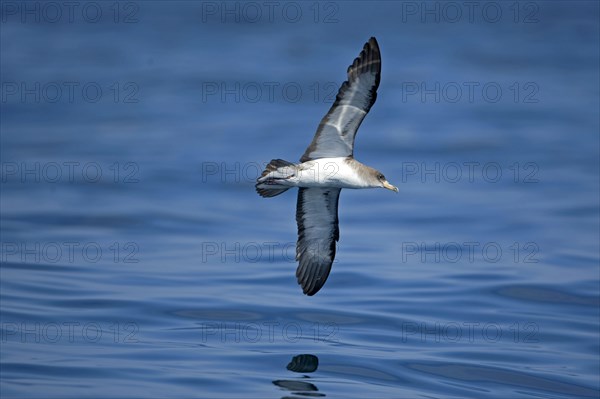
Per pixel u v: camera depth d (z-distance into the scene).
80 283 19.83
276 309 18.48
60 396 14.09
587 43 48.50
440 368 15.70
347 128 14.50
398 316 18.14
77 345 16.25
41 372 15.01
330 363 15.70
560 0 57.34
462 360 16.09
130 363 15.52
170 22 53.31
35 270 20.64
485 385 15.08
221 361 15.66
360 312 18.41
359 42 48.62
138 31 51.22
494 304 18.89
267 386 14.66
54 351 15.95
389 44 48.72
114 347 16.22
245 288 19.78
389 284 20.11
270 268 21.25
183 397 14.15
